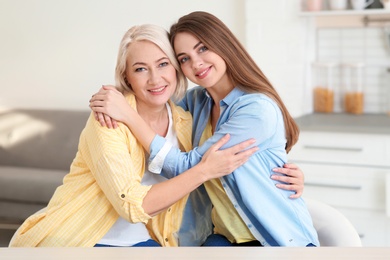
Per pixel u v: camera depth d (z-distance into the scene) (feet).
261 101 7.80
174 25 8.06
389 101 15.64
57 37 18.58
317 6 14.98
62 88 18.78
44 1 18.56
